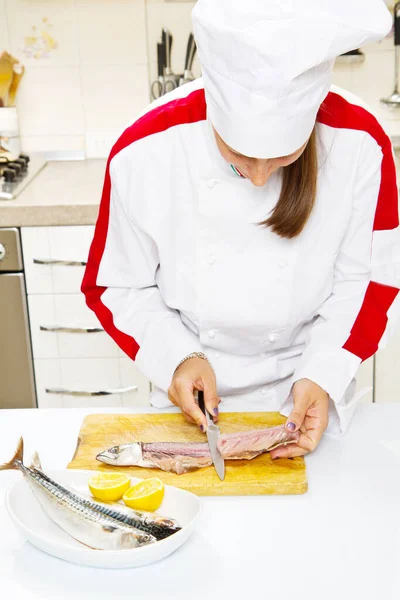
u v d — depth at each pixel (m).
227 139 1.04
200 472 1.09
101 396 2.38
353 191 1.26
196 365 1.26
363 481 1.09
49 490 0.96
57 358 2.35
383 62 2.60
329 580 0.89
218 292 1.30
